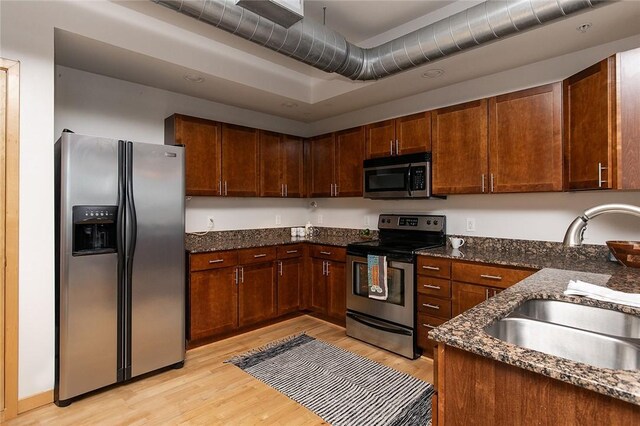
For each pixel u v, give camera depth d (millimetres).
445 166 2992
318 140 4141
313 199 4598
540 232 2777
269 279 3568
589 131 2139
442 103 3275
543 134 2477
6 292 2012
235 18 2027
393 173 3295
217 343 3164
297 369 2660
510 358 866
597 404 767
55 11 2119
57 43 2316
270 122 4215
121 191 2369
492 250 2971
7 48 1979
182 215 2682
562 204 2670
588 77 2145
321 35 2400
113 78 2992
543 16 1872
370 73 2717
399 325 2938
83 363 2227
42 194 2117
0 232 1988
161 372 2604
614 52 2381
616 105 1939
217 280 3145
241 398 2262
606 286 1622
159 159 2553
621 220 2412
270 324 3670
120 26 2369
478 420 959
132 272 2422
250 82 3158
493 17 2000
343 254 3494
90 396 2275
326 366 2711
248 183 3682
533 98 2521
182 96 3434
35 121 2082
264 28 2137
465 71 2877
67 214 2154
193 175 3236
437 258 2752
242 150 3631
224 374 2582
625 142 1909
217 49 2916
